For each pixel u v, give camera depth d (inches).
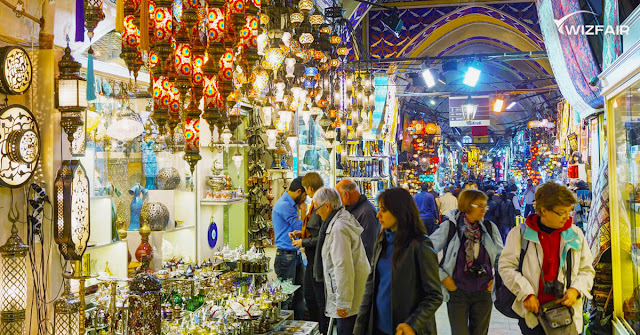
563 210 145.3
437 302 122.8
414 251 124.2
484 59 491.2
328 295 181.3
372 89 367.2
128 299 137.5
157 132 209.9
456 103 677.3
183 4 141.0
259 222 284.2
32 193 141.9
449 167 1608.0
